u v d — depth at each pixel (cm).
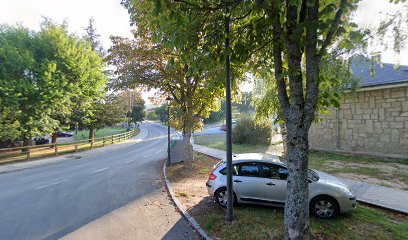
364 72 1426
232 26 564
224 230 543
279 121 587
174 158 1517
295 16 411
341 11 351
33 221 647
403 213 633
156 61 1210
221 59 493
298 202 428
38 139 3028
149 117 11812
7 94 1836
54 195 887
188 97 1250
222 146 2230
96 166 1537
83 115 2636
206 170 1246
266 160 691
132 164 1566
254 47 522
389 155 1251
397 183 871
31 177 1262
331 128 1515
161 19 425
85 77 2489
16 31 2289
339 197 592
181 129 1409
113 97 3284
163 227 600
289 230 434
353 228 546
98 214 689
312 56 405
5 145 2400
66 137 4381
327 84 507
